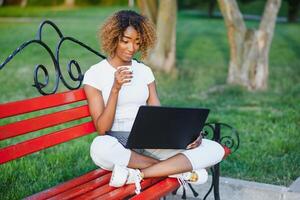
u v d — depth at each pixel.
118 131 3.40
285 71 12.15
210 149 3.32
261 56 9.66
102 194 2.96
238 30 9.73
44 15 24.95
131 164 3.19
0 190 4.23
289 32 19.38
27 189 4.30
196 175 3.22
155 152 3.33
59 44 3.64
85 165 4.94
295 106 8.01
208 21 23.41
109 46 3.41
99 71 3.42
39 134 6.37
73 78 3.78
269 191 4.13
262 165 4.98
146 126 3.04
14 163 4.86
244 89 9.58
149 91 3.63
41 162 4.99
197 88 9.75
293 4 23.34
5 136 2.89
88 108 3.52
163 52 11.34
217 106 8.08
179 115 3.08
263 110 7.70
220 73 11.71
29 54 14.38
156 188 3.11
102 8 29.36
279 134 6.20
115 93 3.25
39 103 3.18
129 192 3.02
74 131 3.37
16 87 9.88
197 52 15.47
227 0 9.66
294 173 4.76
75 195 2.92
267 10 9.66
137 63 3.62
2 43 16.25
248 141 5.89
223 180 4.32
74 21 21.88
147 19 3.48
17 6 29.97
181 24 22.06
